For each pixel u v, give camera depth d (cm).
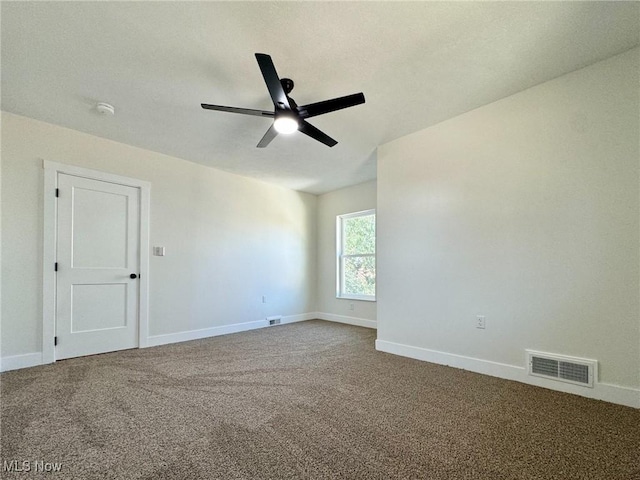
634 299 206
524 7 170
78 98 259
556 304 237
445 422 188
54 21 176
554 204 239
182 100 262
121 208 353
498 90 254
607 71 218
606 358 215
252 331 462
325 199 588
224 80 234
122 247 352
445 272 302
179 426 183
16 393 228
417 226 326
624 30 189
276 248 526
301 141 349
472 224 285
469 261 286
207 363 304
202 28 182
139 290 363
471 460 151
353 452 157
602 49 207
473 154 285
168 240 390
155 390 237
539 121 247
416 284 325
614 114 215
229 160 410
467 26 183
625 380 208
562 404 210
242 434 174
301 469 144
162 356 327
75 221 320
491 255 272
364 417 194
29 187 291
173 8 167
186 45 197
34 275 292
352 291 544
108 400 218
